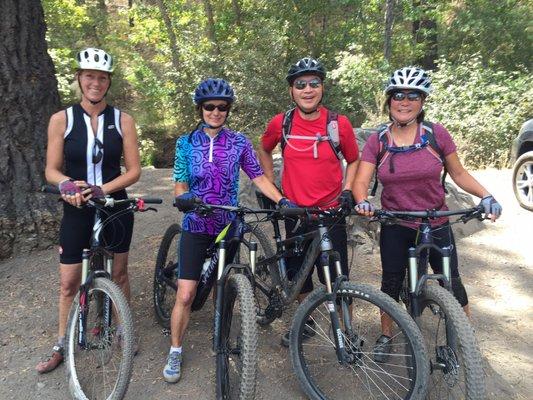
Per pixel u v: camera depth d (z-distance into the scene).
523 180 6.34
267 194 3.00
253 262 2.97
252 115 15.14
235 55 15.95
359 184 2.92
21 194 4.84
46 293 4.16
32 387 3.05
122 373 2.66
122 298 2.76
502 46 15.85
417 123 2.92
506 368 3.30
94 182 3.05
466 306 3.22
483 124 9.35
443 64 11.79
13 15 4.72
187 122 16.06
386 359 3.09
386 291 3.15
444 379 2.76
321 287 2.88
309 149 3.09
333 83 14.63
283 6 17.19
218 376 2.88
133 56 16.81
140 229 5.55
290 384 3.12
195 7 18.70
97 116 3.01
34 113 4.89
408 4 15.91
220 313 2.89
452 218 5.39
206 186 2.92
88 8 17.36
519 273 4.65
